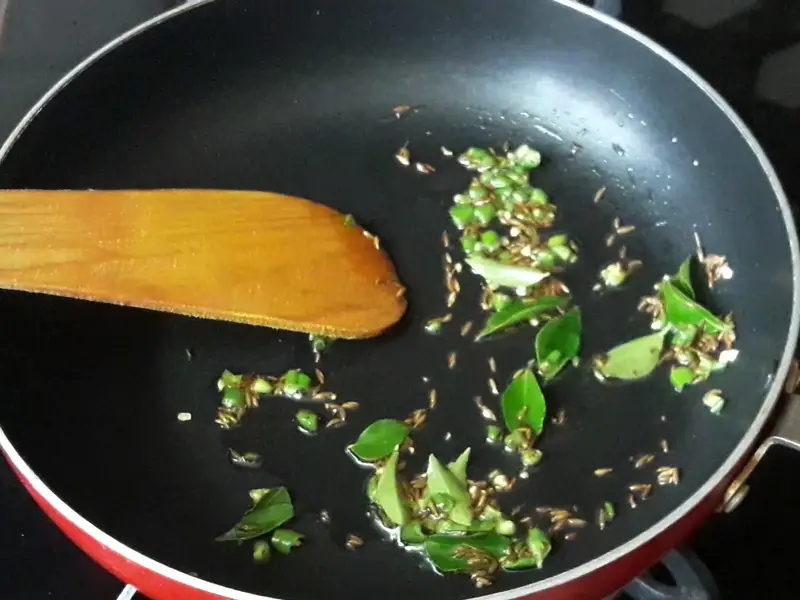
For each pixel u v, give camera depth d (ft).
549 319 1.10
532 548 0.92
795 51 1.33
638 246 1.15
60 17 1.36
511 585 0.90
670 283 1.08
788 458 1.05
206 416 1.04
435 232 1.17
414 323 1.10
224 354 1.08
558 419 1.02
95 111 1.17
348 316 1.06
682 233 1.15
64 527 0.85
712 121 1.14
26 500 1.01
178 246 1.03
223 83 1.25
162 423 1.03
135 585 0.85
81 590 0.95
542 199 1.20
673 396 1.03
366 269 1.10
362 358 1.08
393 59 1.29
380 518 0.96
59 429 1.00
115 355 1.07
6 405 0.96
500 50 1.26
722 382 1.03
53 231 1.00
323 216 1.11
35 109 1.10
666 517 0.80
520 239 1.16
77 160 1.16
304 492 0.98
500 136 1.27
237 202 1.08
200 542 0.95
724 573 0.98
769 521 1.01
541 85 1.27
